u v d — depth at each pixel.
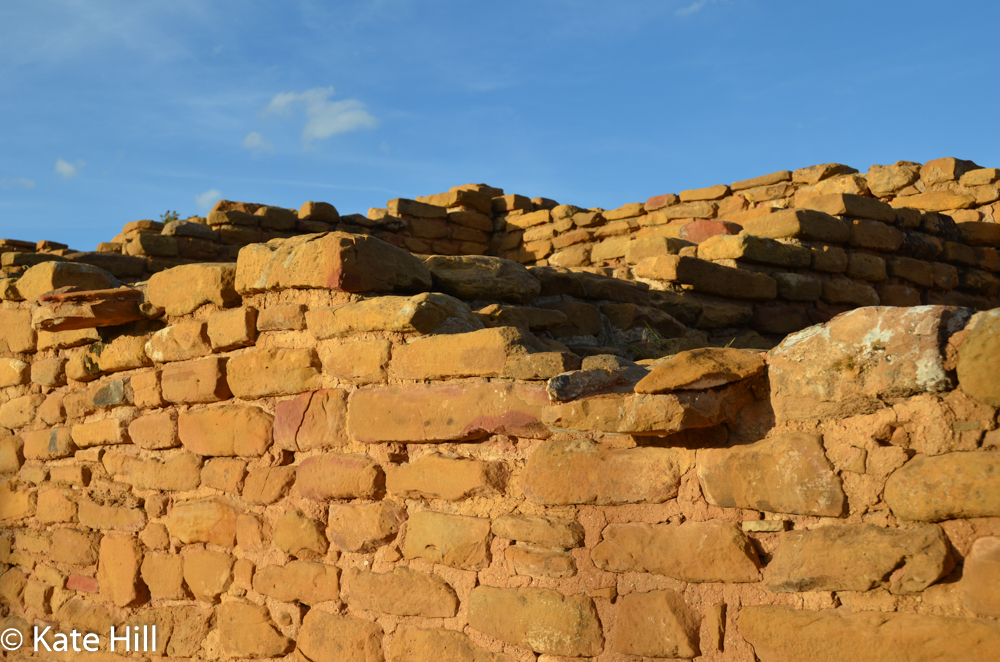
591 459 2.73
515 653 2.82
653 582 2.57
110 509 4.55
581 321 4.85
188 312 4.27
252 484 3.78
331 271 3.52
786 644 2.25
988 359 2.00
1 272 9.37
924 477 2.06
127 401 4.55
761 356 2.49
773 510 2.34
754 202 10.98
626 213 12.30
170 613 4.14
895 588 2.10
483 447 3.04
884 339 2.20
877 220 7.80
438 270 4.42
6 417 5.54
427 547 3.09
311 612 3.48
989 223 8.99
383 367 3.31
